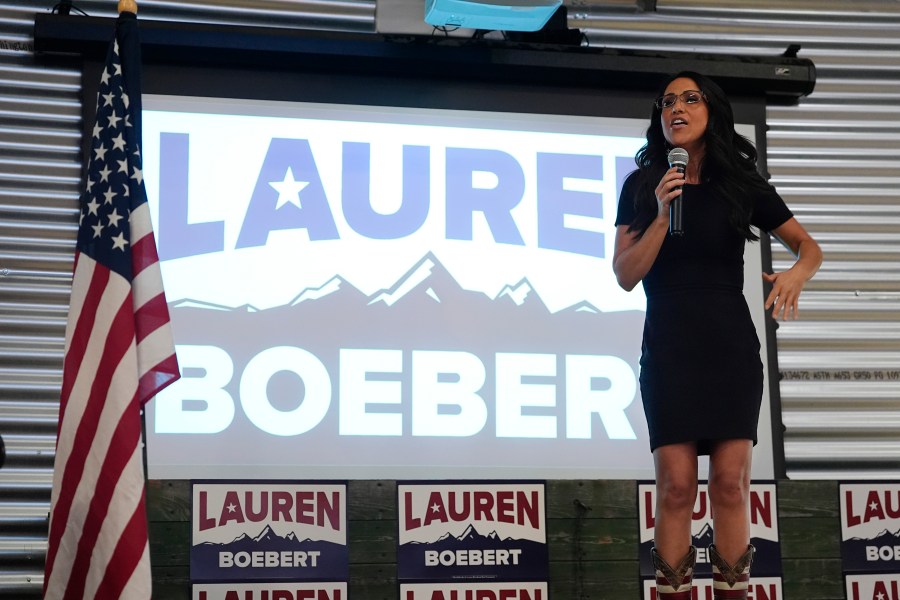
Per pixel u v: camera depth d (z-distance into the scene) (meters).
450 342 5.15
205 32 5.28
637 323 5.33
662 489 3.20
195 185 5.15
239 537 3.77
